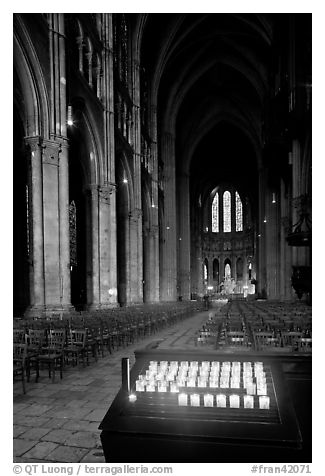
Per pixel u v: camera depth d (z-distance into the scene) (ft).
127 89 110.93
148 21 127.13
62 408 22.18
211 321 40.42
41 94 57.21
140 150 120.47
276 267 156.56
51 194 57.62
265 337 28.89
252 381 11.09
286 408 9.88
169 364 12.44
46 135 57.77
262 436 9.12
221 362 12.39
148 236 135.64
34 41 55.57
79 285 100.42
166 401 10.54
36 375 28.71
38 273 55.21
